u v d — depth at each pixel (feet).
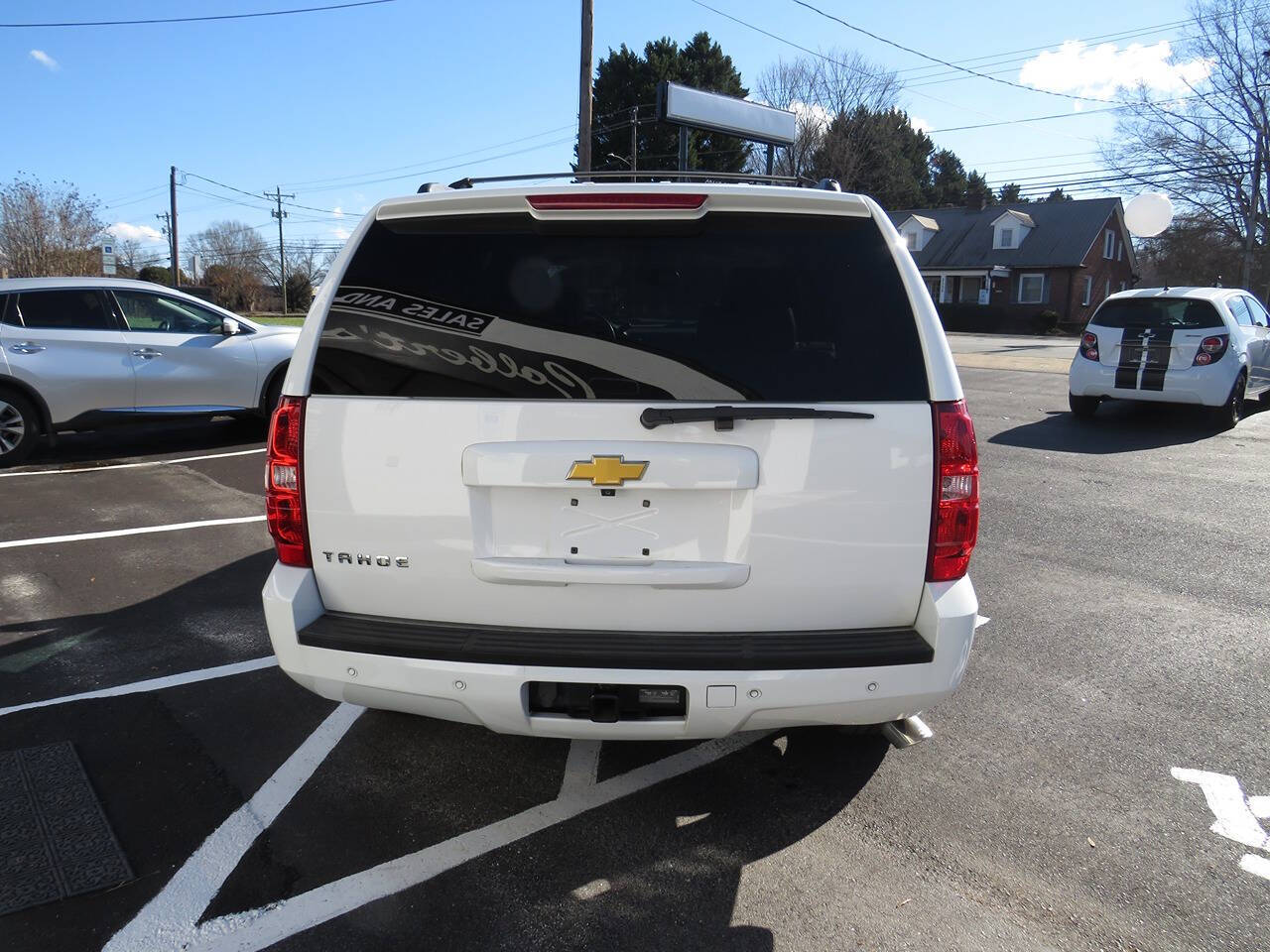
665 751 11.02
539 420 8.10
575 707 8.27
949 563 8.23
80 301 27.50
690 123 52.54
